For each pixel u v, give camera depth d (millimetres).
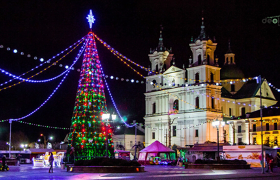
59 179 32781
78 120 56062
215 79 105812
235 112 116500
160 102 114812
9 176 37094
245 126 101562
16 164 67312
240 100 115688
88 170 41531
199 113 103000
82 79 56594
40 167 58938
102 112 56469
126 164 42062
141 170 42812
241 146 60531
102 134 56156
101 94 56781
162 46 118875
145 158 75875
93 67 56375
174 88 110312
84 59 56781
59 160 61812
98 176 35438
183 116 107188
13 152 86562
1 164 47562
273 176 35031
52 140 133500
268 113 97688
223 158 63844
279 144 92812
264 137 96438
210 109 102562
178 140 107750
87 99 55969
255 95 112750
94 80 56312
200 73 104625
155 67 118812
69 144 57875
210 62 106438
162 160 73688
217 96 105812
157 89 115875
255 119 99500
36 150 87625
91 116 55688
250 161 58969
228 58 125250
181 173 39969
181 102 108625
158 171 44125
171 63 120000
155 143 76812
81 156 54875
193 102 105500
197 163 51781
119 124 134125
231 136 104750
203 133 101625
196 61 106875
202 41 105312
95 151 55562
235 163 49875
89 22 56031
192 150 80438
